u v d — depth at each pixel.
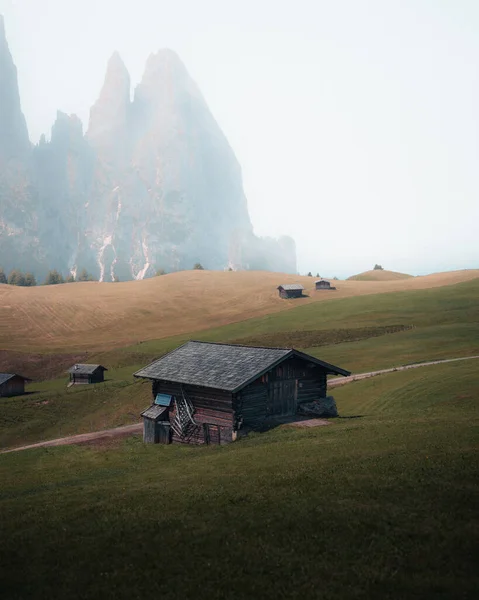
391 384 55.41
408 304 120.62
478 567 13.56
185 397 42.75
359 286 180.88
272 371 41.94
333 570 14.11
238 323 126.12
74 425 69.81
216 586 13.95
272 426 40.00
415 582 13.12
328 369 44.56
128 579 14.79
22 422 72.19
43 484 31.88
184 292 186.50
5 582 15.27
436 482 19.52
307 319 118.31
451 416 34.34
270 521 17.64
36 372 110.44
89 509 21.59
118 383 84.81
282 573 14.27
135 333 141.62
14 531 19.94
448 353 72.81
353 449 26.77
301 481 21.62
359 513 17.44
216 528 17.59
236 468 26.48
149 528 18.33
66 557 16.66
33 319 157.62
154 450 40.28
